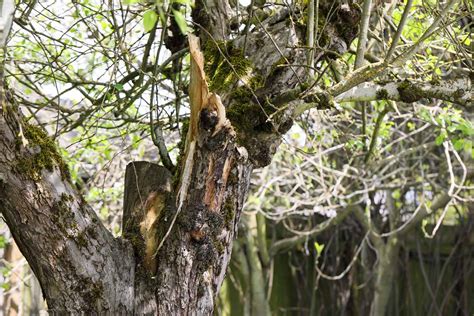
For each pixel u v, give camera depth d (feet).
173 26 13.08
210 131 9.50
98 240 9.66
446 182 28.45
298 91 9.85
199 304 10.02
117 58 12.00
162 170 10.52
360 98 10.66
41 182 9.19
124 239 10.11
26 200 9.14
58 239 9.34
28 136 9.21
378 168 27.53
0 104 8.87
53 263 9.39
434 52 18.35
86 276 9.52
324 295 32.71
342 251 32.45
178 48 13.24
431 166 29.30
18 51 17.17
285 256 33.40
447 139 18.99
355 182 26.71
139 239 10.09
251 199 25.58
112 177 22.09
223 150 9.68
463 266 30.01
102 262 9.63
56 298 9.56
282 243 31.65
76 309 9.56
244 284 32.63
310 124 20.27
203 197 9.82
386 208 30.91
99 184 22.49
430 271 30.68
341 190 27.55
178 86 13.33
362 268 32.22
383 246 30.07
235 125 10.26
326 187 26.43
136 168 10.58
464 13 11.34
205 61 10.94
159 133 11.71
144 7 12.83
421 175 27.63
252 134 10.30
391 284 30.35
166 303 9.87
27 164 9.09
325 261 32.45
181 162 10.32
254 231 31.94
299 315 32.99
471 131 16.39
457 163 27.94
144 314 9.85
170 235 9.96
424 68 14.88
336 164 28.86
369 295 31.71
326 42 11.17
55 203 9.29
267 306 31.35
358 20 11.50
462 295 30.09
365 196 27.50
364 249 31.65
